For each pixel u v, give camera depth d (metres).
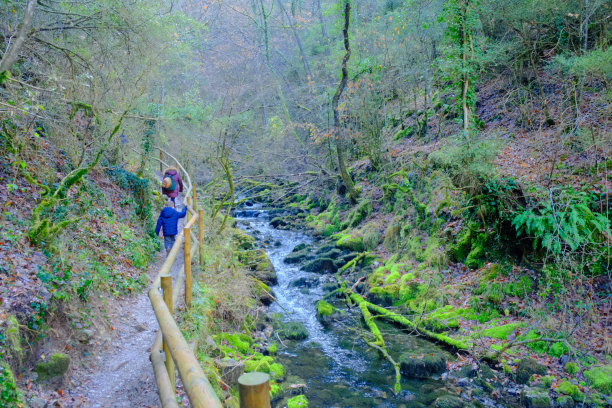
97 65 10.52
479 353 8.40
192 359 2.25
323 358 8.84
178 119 15.98
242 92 22.86
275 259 15.50
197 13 32.62
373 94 18.50
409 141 17.75
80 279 6.04
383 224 15.62
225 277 9.57
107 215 9.06
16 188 6.95
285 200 24.25
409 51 17.80
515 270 10.03
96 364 5.29
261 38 30.94
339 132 18.17
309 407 7.04
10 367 4.30
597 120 10.71
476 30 15.03
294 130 23.62
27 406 4.09
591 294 8.45
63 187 7.09
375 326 9.97
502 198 10.12
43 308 5.02
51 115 8.43
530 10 12.62
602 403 6.61
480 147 10.24
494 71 16.41
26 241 5.95
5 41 8.09
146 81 11.32
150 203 11.34
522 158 11.26
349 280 13.22
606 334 7.77
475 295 10.20
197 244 8.36
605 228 8.36
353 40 19.75
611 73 9.95
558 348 7.90
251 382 1.57
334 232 17.98
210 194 18.55
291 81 30.80
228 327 8.49
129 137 12.44
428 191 13.99
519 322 8.93
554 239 8.80
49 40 9.61
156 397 4.76
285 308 11.55
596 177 9.22
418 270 11.96
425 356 8.44
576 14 11.65
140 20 11.37
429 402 7.21
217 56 31.02
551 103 13.00
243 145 22.14
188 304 6.64
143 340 6.07
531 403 6.80
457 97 14.23
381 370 8.34
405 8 16.78
